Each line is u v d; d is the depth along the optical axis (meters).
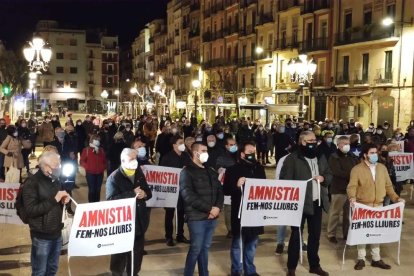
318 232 7.75
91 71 110.88
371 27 35.81
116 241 6.71
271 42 49.94
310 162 7.81
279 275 7.74
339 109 39.31
